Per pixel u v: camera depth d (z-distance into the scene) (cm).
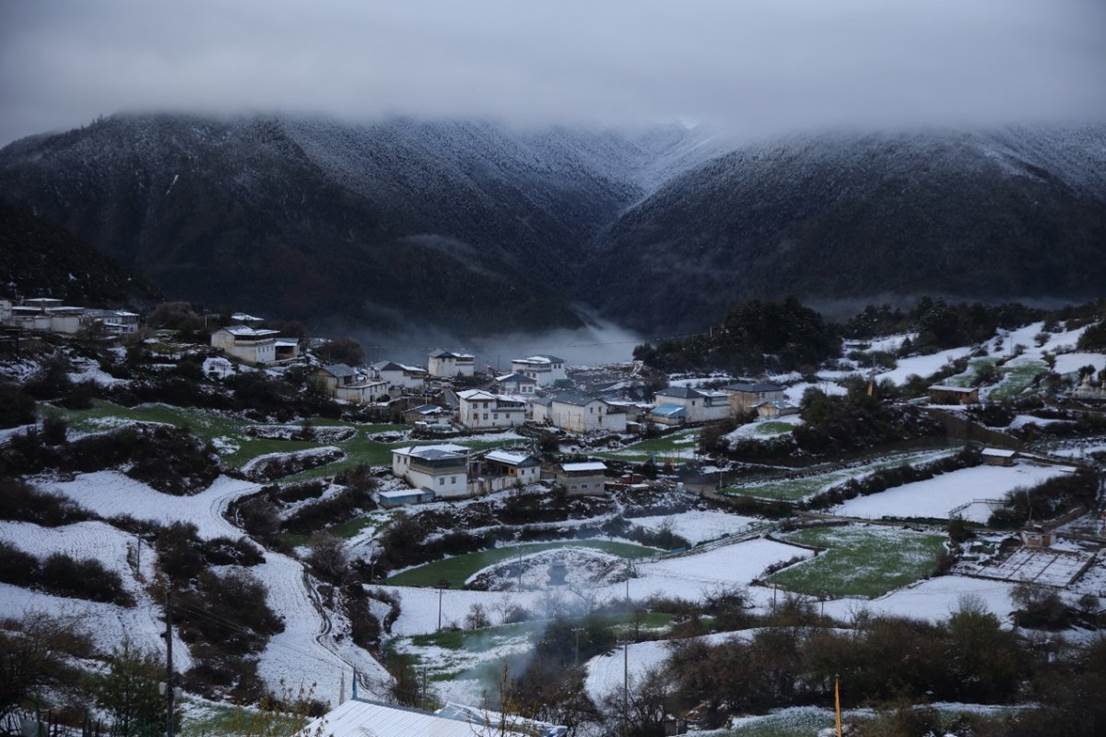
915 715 6644
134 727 4953
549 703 7200
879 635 7788
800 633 8319
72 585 8275
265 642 8388
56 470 11431
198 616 8306
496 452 15750
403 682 7612
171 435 13050
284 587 9731
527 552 12900
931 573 11762
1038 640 8588
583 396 19588
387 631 9806
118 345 17538
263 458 14112
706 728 7006
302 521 12494
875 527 14138
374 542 12256
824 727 6775
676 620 9588
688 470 16775
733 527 14188
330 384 19225
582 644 8719
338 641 8881
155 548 9638
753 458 17712
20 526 9488
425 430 17500
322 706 6856
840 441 18600
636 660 8262
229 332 18825
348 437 16600
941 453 18362
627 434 19250
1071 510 15050
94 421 12581
